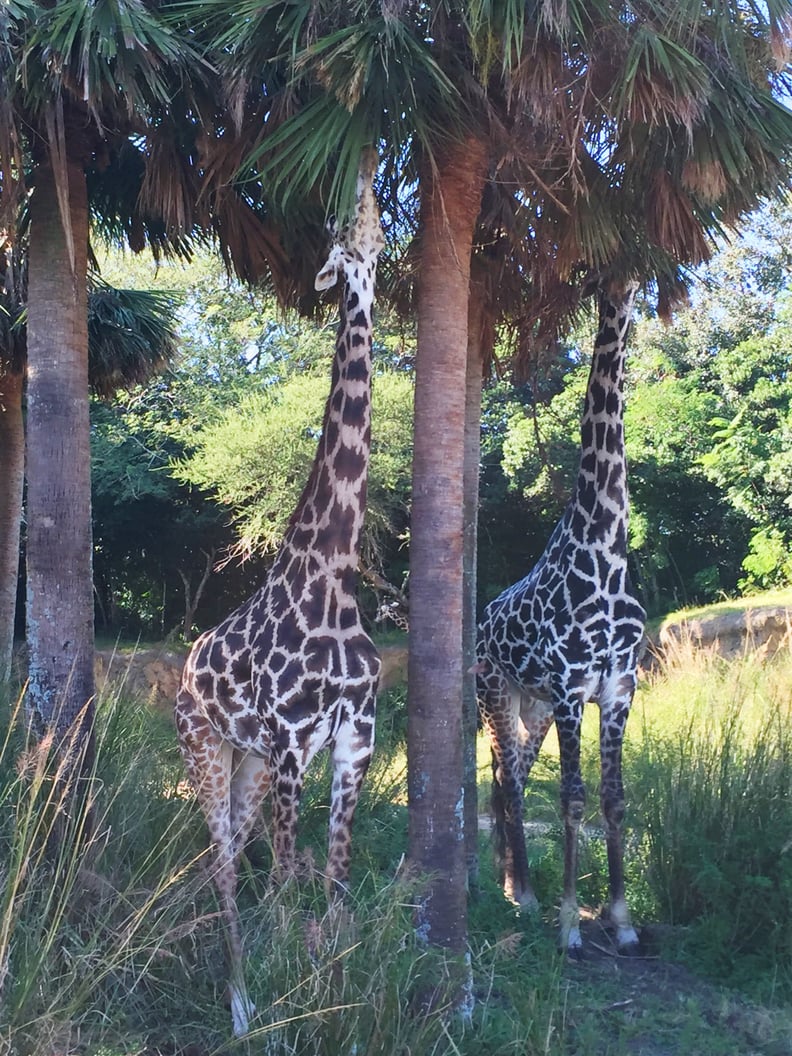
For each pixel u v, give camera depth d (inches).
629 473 618.8
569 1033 155.1
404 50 148.0
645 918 210.8
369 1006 130.7
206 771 173.5
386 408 586.9
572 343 581.3
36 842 167.5
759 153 165.5
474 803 220.7
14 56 170.7
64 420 192.2
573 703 203.3
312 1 153.1
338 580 165.9
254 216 211.3
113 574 773.3
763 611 458.9
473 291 221.8
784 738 219.3
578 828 199.0
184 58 175.0
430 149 154.5
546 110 158.1
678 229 182.7
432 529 162.7
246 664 165.8
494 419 685.9
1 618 350.3
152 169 195.9
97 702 203.8
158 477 700.7
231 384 671.8
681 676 306.2
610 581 204.8
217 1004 148.5
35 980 128.0
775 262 624.4
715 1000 175.3
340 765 164.1
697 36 161.0
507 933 170.4
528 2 145.4
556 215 192.5
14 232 193.9
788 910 186.9
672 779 218.5
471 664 224.7
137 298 335.3
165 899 157.9
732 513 605.0
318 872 149.8
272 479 570.6
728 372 601.9
